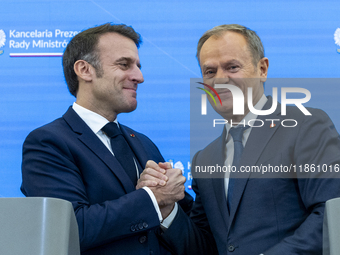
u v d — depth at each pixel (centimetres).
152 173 235
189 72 338
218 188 240
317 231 206
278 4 343
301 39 337
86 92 254
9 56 339
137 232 216
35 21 344
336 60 335
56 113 334
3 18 343
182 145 329
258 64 260
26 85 336
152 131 331
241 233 221
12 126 331
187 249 241
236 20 343
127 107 255
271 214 220
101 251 217
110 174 231
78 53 258
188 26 344
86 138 238
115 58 254
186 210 270
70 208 162
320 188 215
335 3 341
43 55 340
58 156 225
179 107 334
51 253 152
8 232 152
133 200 219
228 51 255
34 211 154
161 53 340
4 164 326
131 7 348
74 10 346
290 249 205
